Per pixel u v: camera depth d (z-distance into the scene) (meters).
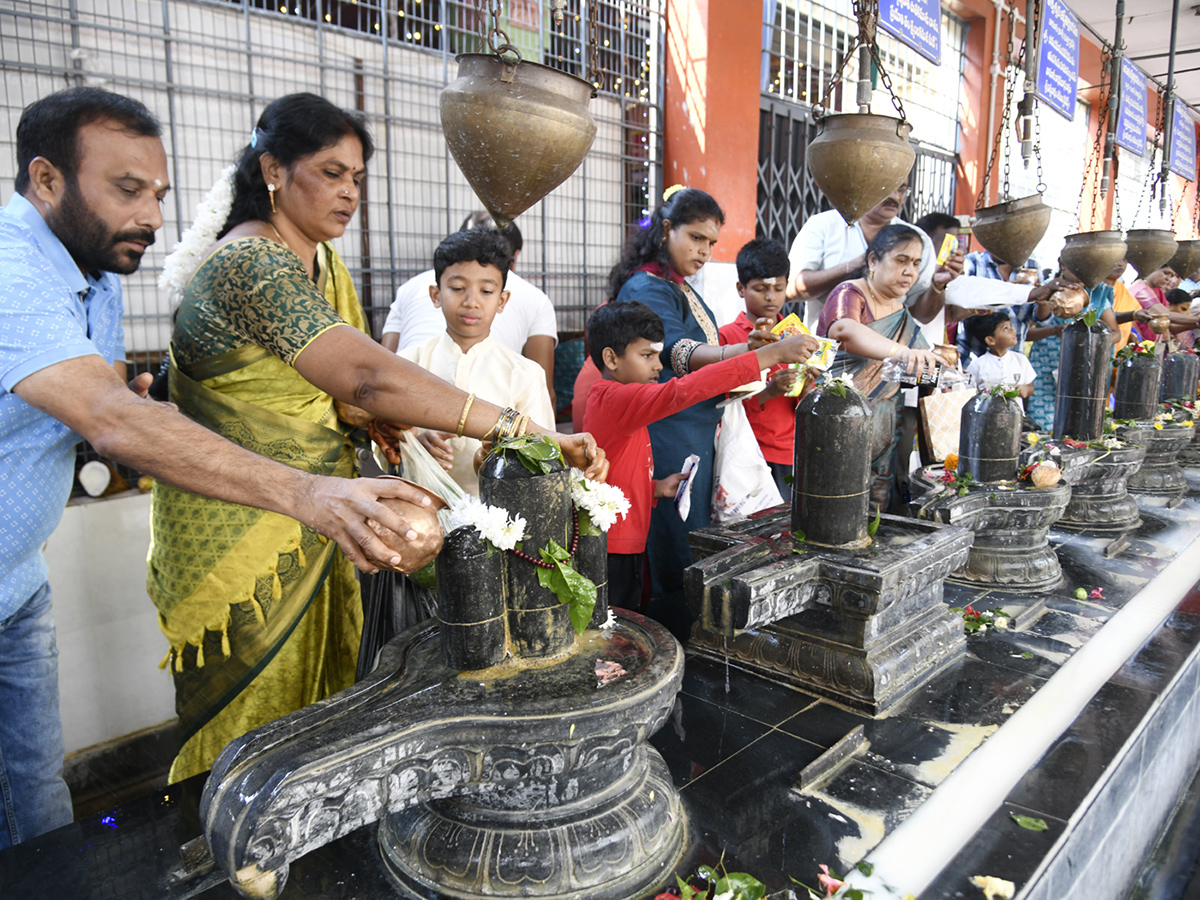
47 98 1.21
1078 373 2.91
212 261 1.30
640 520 2.15
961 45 5.90
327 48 2.86
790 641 1.73
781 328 2.21
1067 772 1.41
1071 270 2.93
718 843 1.22
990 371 3.63
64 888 1.15
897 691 1.64
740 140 3.94
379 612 1.63
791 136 4.63
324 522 0.99
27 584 1.39
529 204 1.17
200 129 2.57
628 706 1.01
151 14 2.43
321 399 1.46
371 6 2.96
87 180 1.22
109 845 1.24
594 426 2.07
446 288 1.80
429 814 1.15
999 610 2.06
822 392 1.71
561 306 3.84
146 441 1.02
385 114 3.05
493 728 0.98
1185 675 1.87
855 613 1.62
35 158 1.22
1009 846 1.21
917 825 1.26
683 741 1.51
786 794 1.35
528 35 3.40
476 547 1.07
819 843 1.22
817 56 4.82
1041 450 2.60
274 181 1.38
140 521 2.41
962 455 2.36
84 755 2.33
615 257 4.02
